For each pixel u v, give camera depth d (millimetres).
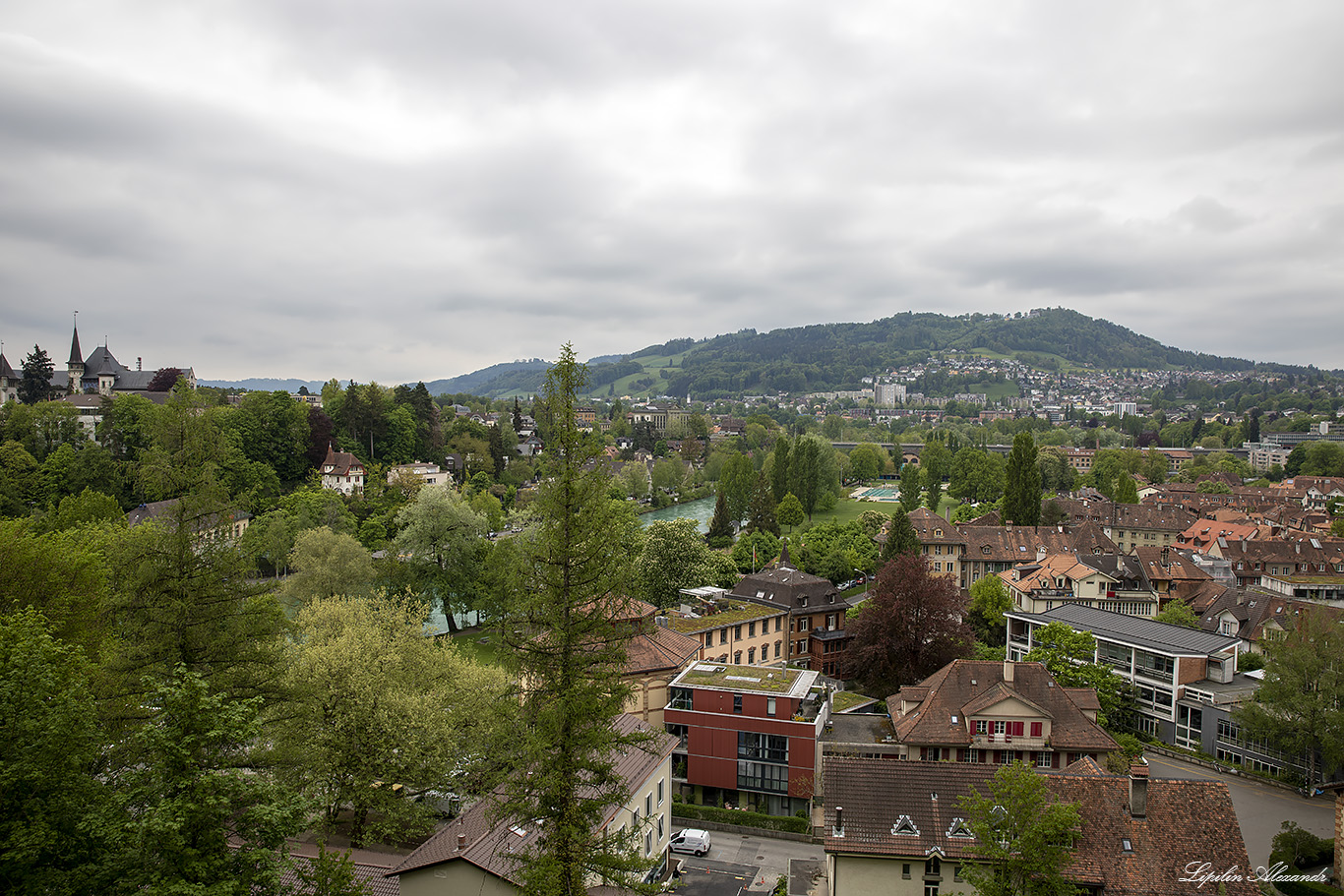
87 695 33844
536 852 37625
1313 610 81875
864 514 183875
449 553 112000
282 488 176875
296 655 57750
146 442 153000
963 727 65188
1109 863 42438
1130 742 68750
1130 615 100562
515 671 35219
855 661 86438
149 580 45219
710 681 71375
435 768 54250
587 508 34938
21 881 26969
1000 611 113625
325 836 52312
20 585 54750
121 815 28188
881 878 45062
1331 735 66812
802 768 66750
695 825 65438
